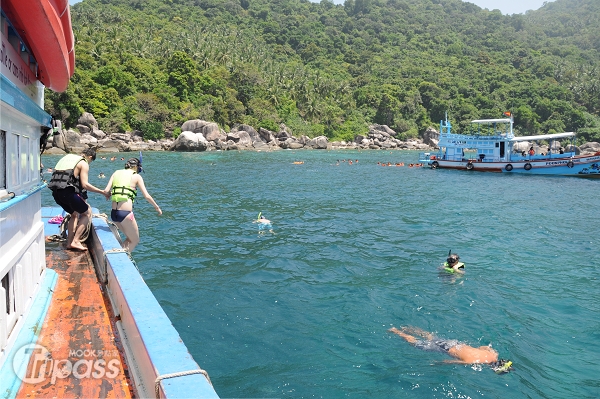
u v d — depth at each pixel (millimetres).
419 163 50531
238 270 10367
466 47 163625
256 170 37906
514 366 6430
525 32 197875
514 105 114562
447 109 113312
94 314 5070
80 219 7668
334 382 5816
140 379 3549
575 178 36688
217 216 16875
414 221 17062
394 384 5805
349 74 128750
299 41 143250
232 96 85750
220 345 6730
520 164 40312
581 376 6207
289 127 90375
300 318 7809
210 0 164125
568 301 9023
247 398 5395
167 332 3578
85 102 65625
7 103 3484
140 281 4797
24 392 3564
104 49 80312
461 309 8453
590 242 14227
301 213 18141
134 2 145500
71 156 7441
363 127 103000
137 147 61344
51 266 6742
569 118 111375
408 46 161125
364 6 190750
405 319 7926
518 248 13281
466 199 23594
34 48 4582
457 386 5812
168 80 81438
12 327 4238
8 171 4133
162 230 14195
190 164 42344
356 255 12008
